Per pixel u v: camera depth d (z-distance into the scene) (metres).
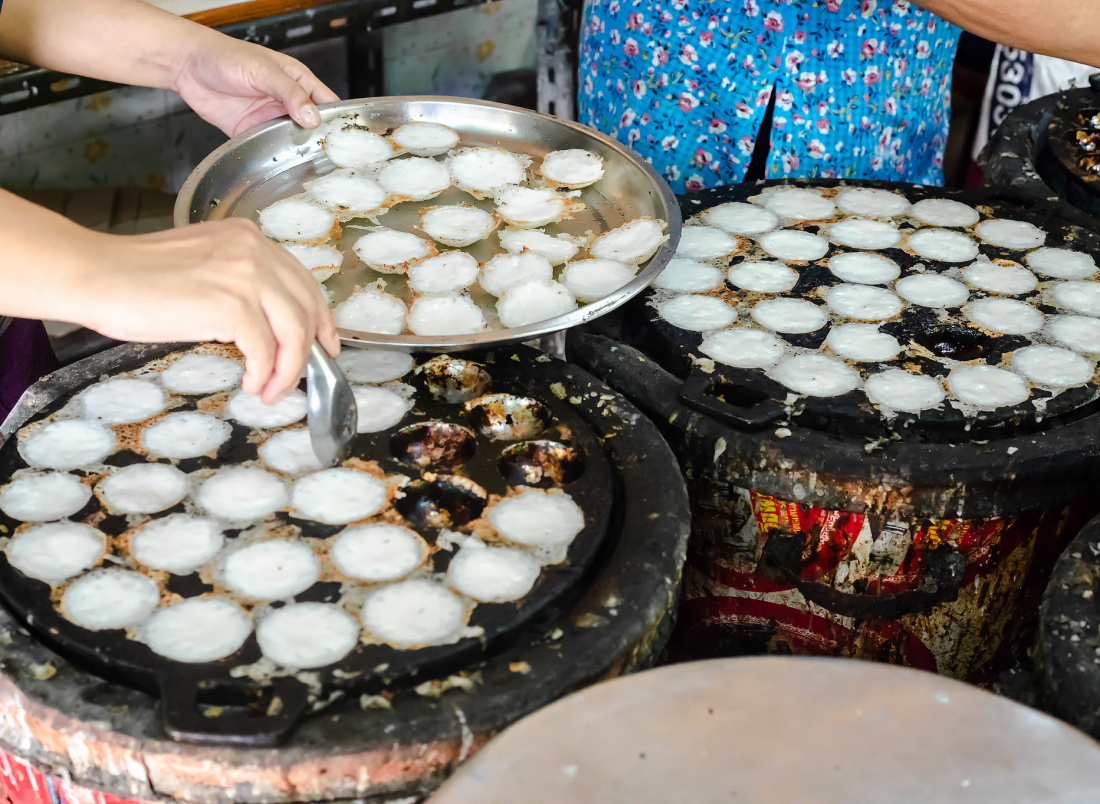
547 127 1.87
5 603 1.06
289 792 0.90
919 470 1.24
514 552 1.14
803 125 1.98
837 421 1.35
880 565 1.31
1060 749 0.79
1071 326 1.55
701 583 1.43
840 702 0.83
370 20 2.55
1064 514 1.33
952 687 0.84
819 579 1.35
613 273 1.54
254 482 1.23
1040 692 1.01
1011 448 1.27
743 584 1.40
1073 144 2.07
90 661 0.99
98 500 1.19
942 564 1.30
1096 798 0.75
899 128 2.05
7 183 2.39
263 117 1.81
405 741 0.91
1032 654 1.06
